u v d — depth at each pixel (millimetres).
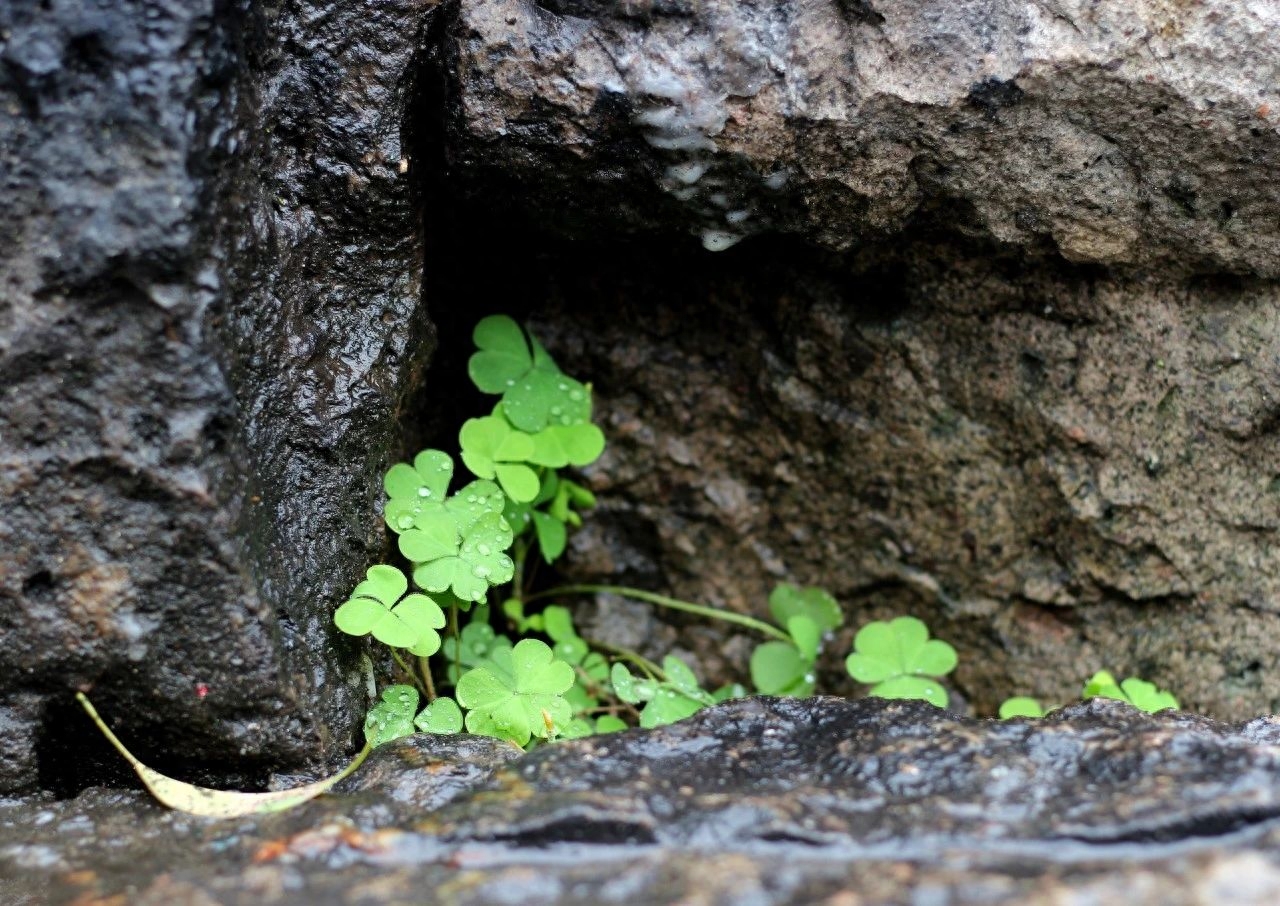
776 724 485
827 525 568
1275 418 530
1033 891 433
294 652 492
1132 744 469
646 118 500
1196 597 545
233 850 458
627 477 570
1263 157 502
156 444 476
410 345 518
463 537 517
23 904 449
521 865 450
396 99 503
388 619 499
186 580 479
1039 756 471
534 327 559
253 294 491
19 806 477
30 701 480
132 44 469
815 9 497
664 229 523
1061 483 544
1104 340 532
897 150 506
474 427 537
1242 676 545
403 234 513
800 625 565
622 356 561
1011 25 497
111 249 470
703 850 451
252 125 490
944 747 473
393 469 521
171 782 479
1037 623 560
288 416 500
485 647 546
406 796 473
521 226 531
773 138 502
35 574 476
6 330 471
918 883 437
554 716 514
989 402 544
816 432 560
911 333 543
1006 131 504
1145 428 536
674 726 482
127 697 482
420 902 441
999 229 518
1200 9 496
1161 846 449
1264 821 450
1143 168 508
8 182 470
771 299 548
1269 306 523
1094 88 499
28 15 468
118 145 470
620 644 581
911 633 555
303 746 489
